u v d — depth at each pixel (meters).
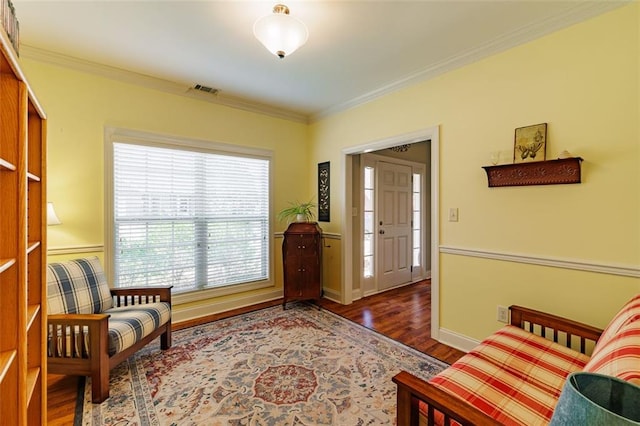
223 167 3.54
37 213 1.32
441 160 2.69
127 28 2.13
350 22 2.06
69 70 2.60
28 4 1.87
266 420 1.69
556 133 2.03
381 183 4.39
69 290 2.15
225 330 2.93
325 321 3.18
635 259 1.75
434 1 1.84
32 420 1.29
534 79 2.12
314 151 4.19
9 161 1.02
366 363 2.31
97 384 1.83
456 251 2.59
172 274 3.20
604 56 1.84
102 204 2.77
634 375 0.81
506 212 2.28
